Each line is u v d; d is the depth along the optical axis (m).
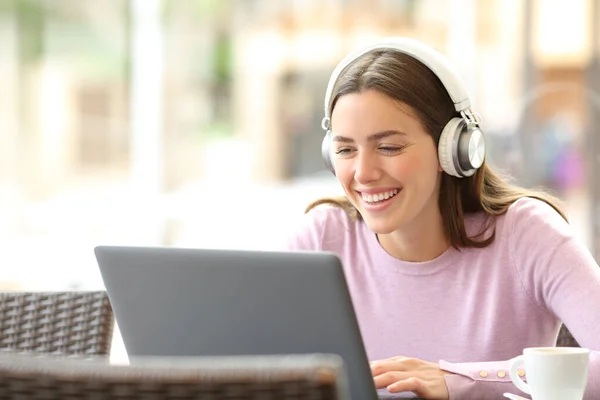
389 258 2.78
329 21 10.07
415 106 2.54
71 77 10.66
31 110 10.61
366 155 2.54
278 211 9.38
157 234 9.12
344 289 1.89
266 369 1.31
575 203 7.07
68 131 10.51
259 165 10.55
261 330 1.99
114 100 10.55
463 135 2.59
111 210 9.40
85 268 8.02
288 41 10.51
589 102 7.41
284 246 2.97
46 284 7.64
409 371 2.41
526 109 7.54
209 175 10.52
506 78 8.00
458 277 2.73
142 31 10.57
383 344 2.77
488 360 2.69
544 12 7.84
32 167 10.48
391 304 2.77
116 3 10.58
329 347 1.95
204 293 2.02
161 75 10.58
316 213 2.99
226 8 10.76
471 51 8.52
